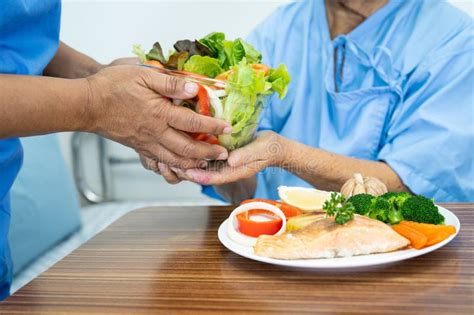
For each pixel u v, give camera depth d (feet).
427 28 3.48
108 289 2.08
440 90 3.29
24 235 3.83
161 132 2.35
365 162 3.19
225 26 5.12
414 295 1.93
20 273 3.77
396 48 3.55
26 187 3.90
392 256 2.08
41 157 4.14
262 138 2.67
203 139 2.42
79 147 5.24
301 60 3.75
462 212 2.62
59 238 4.25
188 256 2.33
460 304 1.87
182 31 5.18
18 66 2.49
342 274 2.09
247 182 3.57
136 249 2.43
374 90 3.45
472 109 3.22
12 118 2.11
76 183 5.31
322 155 3.01
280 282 2.06
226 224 2.51
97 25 5.21
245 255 2.16
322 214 2.37
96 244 2.50
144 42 5.23
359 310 1.86
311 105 3.71
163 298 2.00
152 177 5.45
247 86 2.28
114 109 2.29
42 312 1.95
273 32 3.88
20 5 2.43
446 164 3.15
